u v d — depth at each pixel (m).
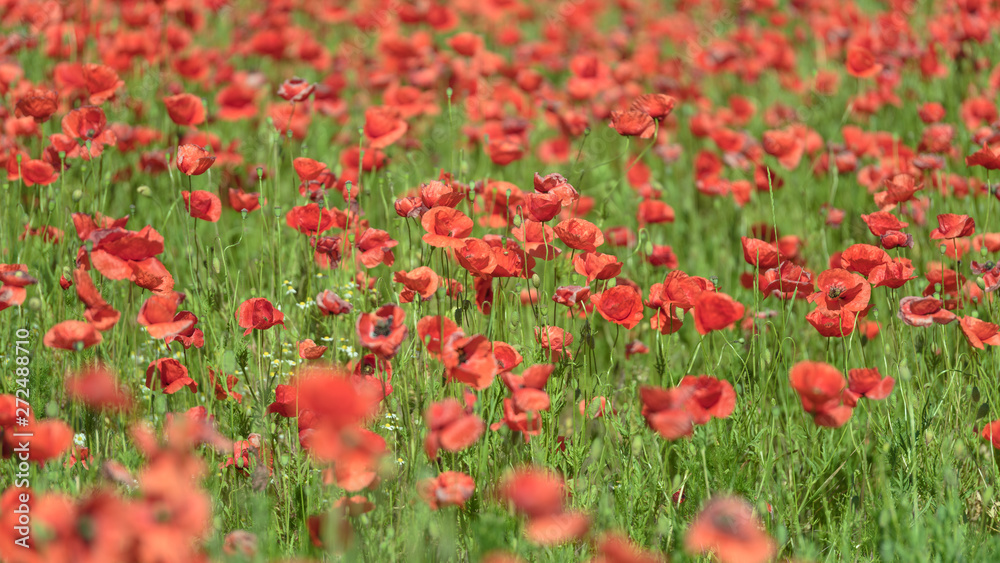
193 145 3.45
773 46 7.54
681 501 2.97
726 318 2.82
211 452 2.94
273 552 2.49
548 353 3.10
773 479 3.24
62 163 3.98
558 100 6.35
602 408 3.03
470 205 4.32
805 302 4.18
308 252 3.89
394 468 2.90
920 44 7.48
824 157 5.66
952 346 3.80
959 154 5.67
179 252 4.77
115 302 3.88
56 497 1.82
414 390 3.18
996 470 3.08
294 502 2.87
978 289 3.72
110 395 2.78
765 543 2.04
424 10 8.06
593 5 9.80
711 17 10.27
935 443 3.08
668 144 6.45
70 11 6.84
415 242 4.28
